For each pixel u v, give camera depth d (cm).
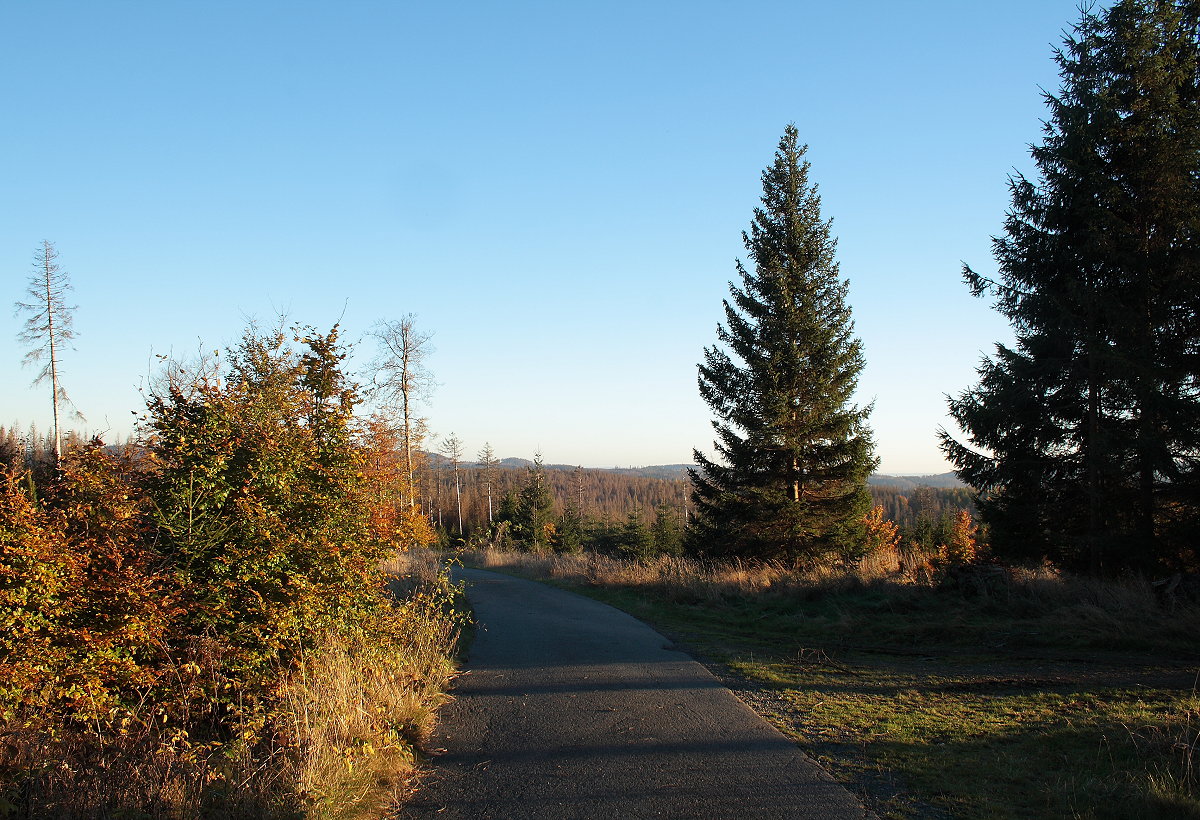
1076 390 1541
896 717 698
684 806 493
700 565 2094
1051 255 1545
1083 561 1569
